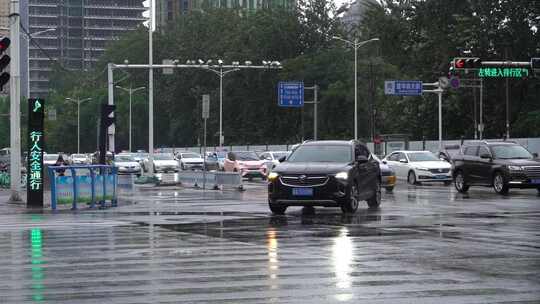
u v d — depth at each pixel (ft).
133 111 431.43
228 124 387.75
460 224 60.23
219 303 28.45
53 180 82.38
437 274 34.99
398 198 96.68
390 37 284.82
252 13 405.39
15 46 95.14
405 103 278.05
